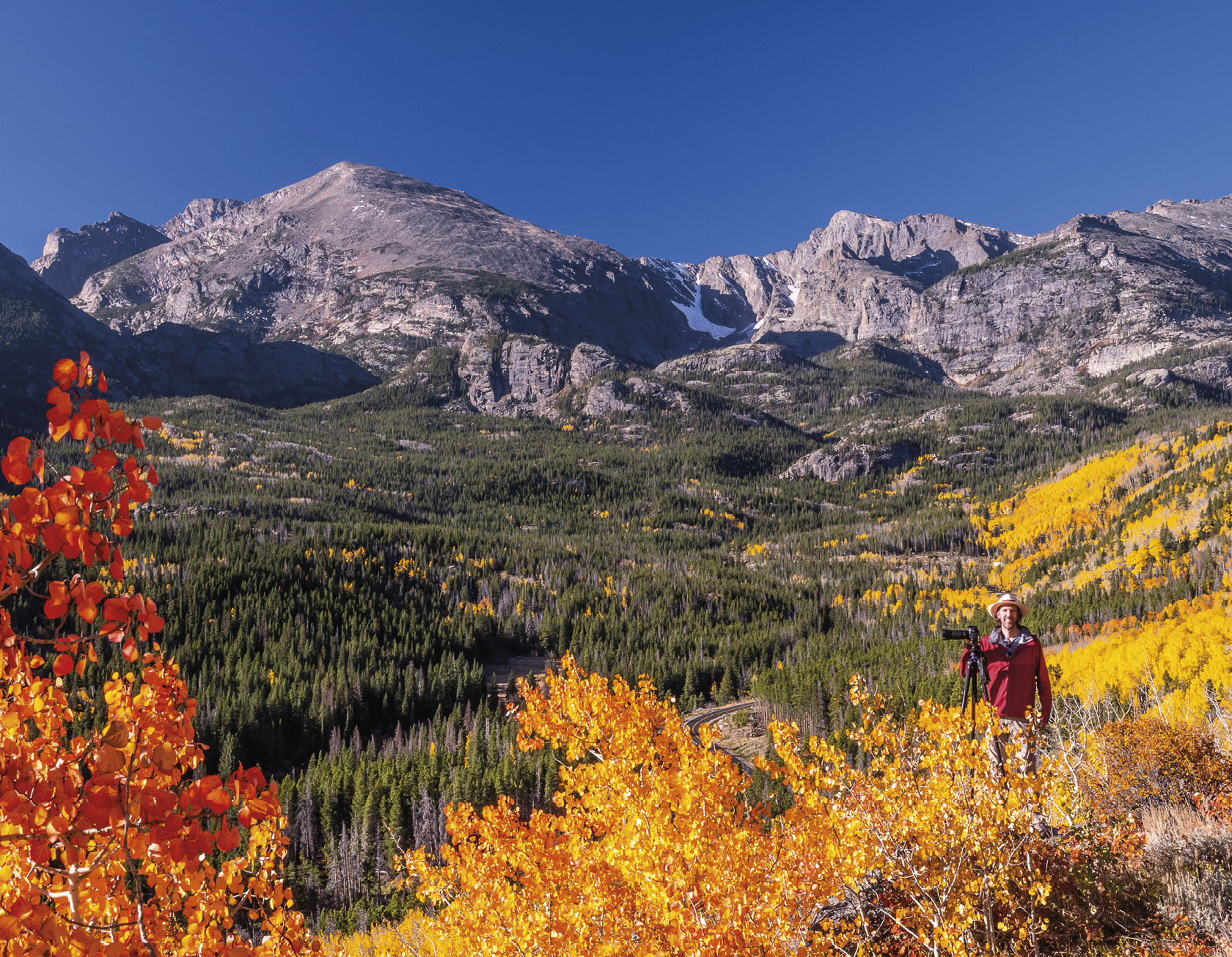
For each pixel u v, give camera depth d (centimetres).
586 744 1143
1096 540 16388
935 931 674
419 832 6488
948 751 764
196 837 321
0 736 316
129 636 313
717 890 810
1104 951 663
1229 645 5753
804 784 845
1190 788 979
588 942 916
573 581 18875
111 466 289
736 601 16962
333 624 14025
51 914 303
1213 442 19388
